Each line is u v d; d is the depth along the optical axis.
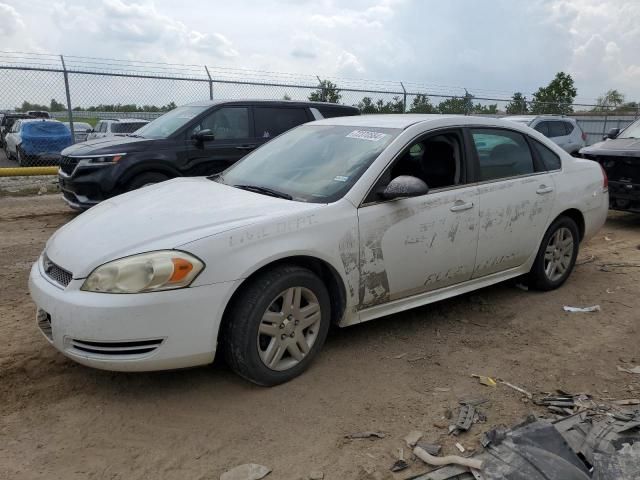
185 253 2.92
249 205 3.49
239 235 3.08
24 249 6.41
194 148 7.97
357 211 3.54
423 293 4.09
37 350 3.69
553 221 4.96
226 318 3.16
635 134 9.04
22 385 3.28
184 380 3.40
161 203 3.65
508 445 2.73
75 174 7.45
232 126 8.37
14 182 11.52
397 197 3.58
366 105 14.21
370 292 3.68
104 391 3.26
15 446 2.75
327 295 3.48
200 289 2.93
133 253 2.93
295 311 3.33
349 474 2.62
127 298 2.82
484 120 4.50
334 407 3.17
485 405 3.23
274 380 3.31
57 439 2.82
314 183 3.78
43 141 14.28
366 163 3.76
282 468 2.65
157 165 7.69
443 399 3.29
